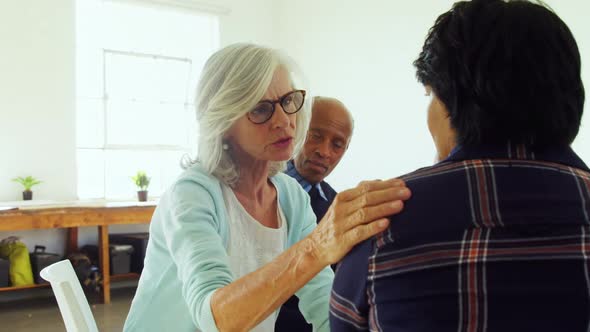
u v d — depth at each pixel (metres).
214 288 1.08
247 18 7.37
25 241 6.04
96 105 6.54
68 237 6.17
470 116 0.81
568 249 0.75
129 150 6.76
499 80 0.78
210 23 7.18
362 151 6.21
